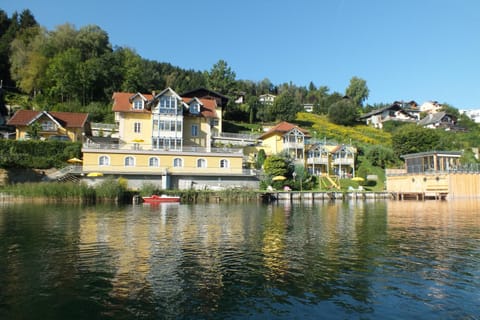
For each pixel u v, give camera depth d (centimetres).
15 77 9506
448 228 2150
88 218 2553
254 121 10269
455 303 914
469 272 1181
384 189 6300
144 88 9925
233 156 5297
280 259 1352
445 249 1532
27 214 2778
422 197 5328
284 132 6888
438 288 1026
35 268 1223
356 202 4731
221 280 1098
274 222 2400
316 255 1418
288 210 3356
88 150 4712
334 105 11725
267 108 10494
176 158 5053
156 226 2177
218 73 10600
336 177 6688
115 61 9800
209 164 5191
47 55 9644
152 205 3791
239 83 15075
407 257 1386
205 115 6056
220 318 827
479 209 3528
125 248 1537
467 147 8744
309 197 5112
